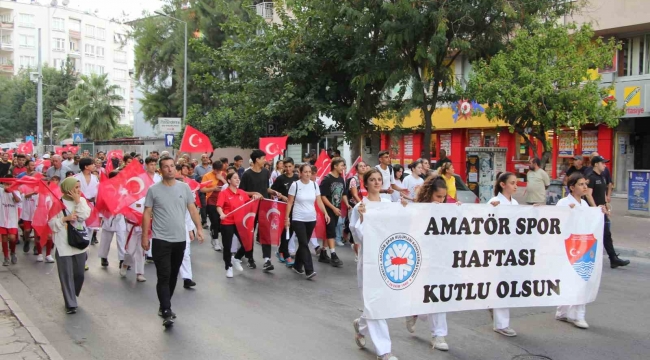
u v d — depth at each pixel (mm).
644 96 20812
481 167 18516
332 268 10469
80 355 5848
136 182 9336
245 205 9875
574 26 15180
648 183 17234
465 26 16031
